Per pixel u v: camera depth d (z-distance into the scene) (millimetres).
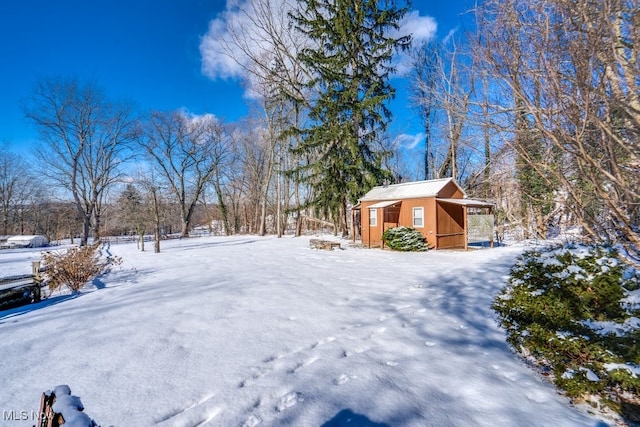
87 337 4152
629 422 2498
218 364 3350
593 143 3256
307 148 20391
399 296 5953
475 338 4105
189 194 38656
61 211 36375
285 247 16594
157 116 32656
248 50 19469
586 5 2754
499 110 4637
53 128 26266
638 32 2572
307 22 18656
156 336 4102
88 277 8008
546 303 4559
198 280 7777
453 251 13148
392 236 14078
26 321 5035
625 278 4508
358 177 19734
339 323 4531
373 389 2877
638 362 3090
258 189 35281
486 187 19078
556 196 5008
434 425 2404
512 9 3500
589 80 2801
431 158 24891
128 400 2729
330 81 19328
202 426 2396
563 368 3176
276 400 2725
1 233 37281
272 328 4336
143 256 14633
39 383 3045
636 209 3309
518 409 2631
